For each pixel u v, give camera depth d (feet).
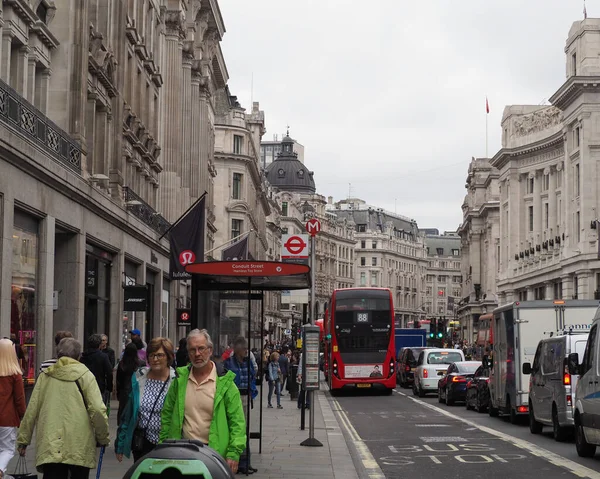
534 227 347.97
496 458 58.75
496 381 92.12
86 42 91.61
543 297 326.03
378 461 57.88
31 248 74.90
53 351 80.07
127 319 115.85
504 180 377.30
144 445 31.81
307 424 86.63
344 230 654.94
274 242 463.42
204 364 28.19
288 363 148.46
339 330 148.25
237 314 53.57
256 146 380.37
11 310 69.97
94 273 98.89
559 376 68.23
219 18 203.62
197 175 187.62
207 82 199.52
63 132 83.25
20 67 79.61
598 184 271.08
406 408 115.34
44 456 31.55
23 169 69.56
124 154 120.98
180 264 106.42
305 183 581.12
